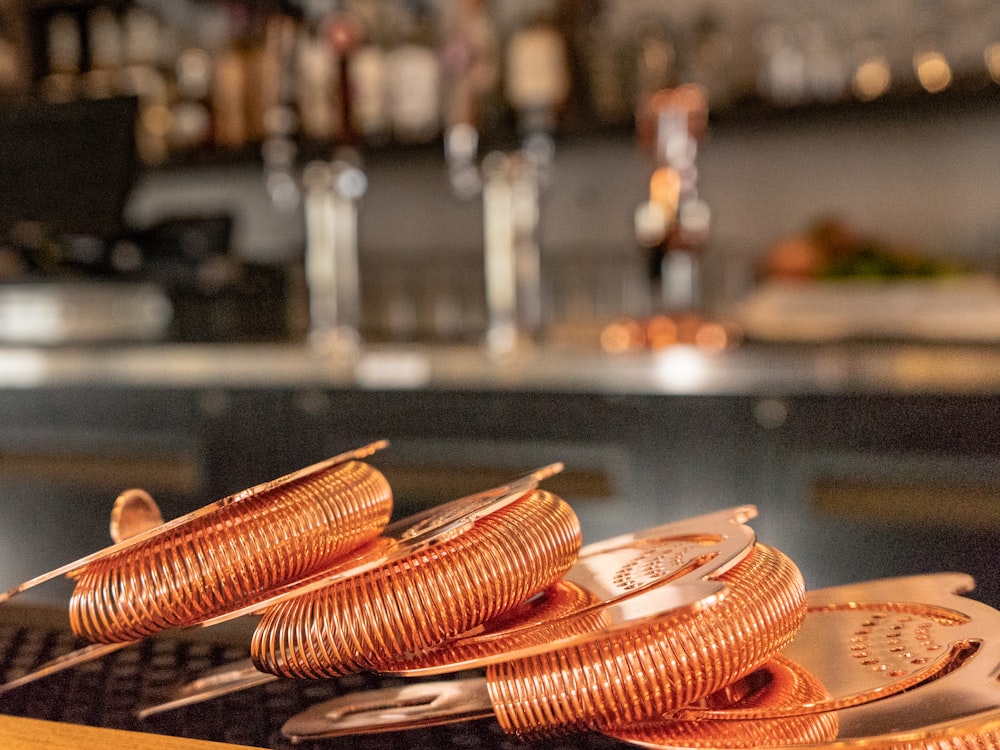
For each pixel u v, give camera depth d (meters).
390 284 2.55
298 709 0.36
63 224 1.83
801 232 2.24
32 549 1.18
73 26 2.38
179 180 2.72
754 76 2.14
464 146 2.08
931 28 1.96
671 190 1.85
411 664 0.31
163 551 0.33
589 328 2.00
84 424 1.83
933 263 1.88
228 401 1.73
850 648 0.35
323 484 0.35
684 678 0.30
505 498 0.34
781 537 1.40
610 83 2.16
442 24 2.34
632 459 1.47
